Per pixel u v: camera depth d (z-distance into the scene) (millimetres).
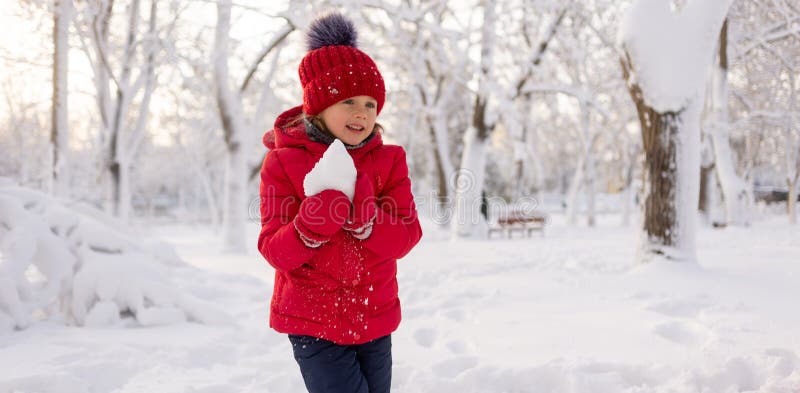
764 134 23984
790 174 23125
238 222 13852
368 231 1802
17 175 23859
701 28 7289
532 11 14336
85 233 4949
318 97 1893
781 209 35750
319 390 1910
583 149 26688
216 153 28109
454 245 14336
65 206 5562
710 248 11258
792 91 18641
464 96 28812
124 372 3443
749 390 3129
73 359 3553
